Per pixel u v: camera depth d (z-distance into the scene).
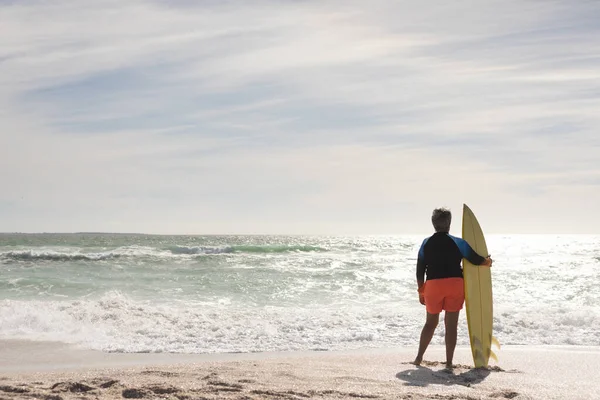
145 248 35.50
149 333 9.58
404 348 8.45
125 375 5.23
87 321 10.50
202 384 4.70
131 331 9.73
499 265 28.16
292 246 36.97
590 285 19.53
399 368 5.84
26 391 4.41
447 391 4.57
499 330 10.03
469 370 5.74
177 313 11.53
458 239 5.83
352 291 17.19
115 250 33.97
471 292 5.95
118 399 4.22
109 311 11.34
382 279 19.97
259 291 17.00
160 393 4.38
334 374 5.36
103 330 9.73
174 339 9.06
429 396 4.34
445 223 5.93
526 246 58.25
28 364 7.00
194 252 34.19
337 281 19.36
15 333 9.38
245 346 8.59
